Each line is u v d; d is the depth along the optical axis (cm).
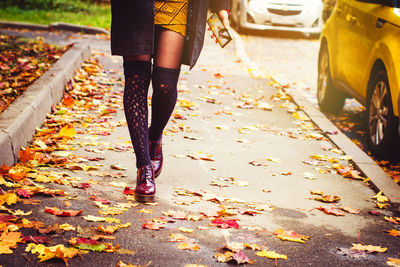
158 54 345
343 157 507
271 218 353
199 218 336
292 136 573
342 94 769
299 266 288
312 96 918
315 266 289
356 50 645
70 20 1481
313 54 1385
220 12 360
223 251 295
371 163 491
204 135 546
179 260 280
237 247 298
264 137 562
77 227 302
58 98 612
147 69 346
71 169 407
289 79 1064
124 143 488
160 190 383
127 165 432
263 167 463
